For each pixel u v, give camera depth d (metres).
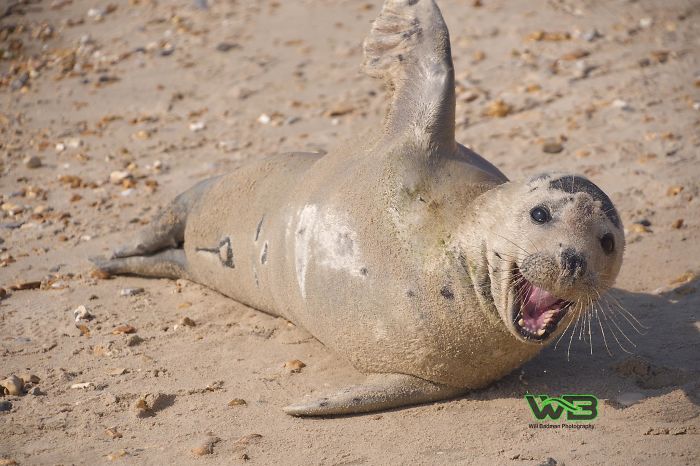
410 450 20.03
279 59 48.47
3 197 36.34
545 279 19.73
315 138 40.00
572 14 51.03
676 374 22.59
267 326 26.34
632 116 39.59
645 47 46.66
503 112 40.75
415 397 22.22
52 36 53.75
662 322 25.52
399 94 25.09
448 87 24.33
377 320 22.06
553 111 40.62
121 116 43.78
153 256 29.92
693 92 41.66
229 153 39.28
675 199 32.97
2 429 21.30
